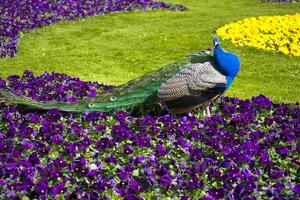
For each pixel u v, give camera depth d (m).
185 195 7.26
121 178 7.51
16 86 11.40
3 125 9.38
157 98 9.35
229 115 10.10
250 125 9.65
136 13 22.47
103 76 14.96
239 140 8.93
